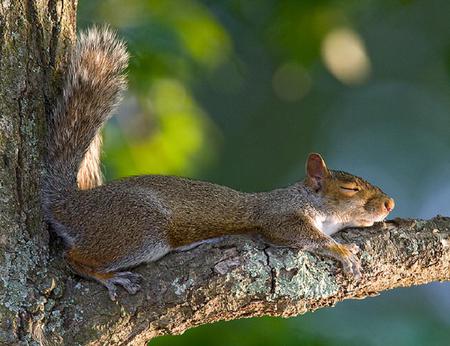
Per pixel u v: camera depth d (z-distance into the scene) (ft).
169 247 32.12
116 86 32.71
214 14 53.26
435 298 56.70
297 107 65.00
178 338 41.65
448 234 30.68
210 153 47.93
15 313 27.35
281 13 49.83
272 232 34.53
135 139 44.16
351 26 49.55
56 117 30.96
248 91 62.64
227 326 42.19
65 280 28.73
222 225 33.76
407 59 69.05
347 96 68.59
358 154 68.39
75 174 31.24
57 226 30.45
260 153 63.00
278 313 29.45
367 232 30.68
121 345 28.32
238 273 28.73
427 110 70.03
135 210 31.04
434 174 69.41
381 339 46.19
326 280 29.58
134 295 28.40
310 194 36.11
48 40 30.91
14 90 29.50
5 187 28.73
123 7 45.78
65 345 27.63
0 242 28.22
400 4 53.31
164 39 45.34
